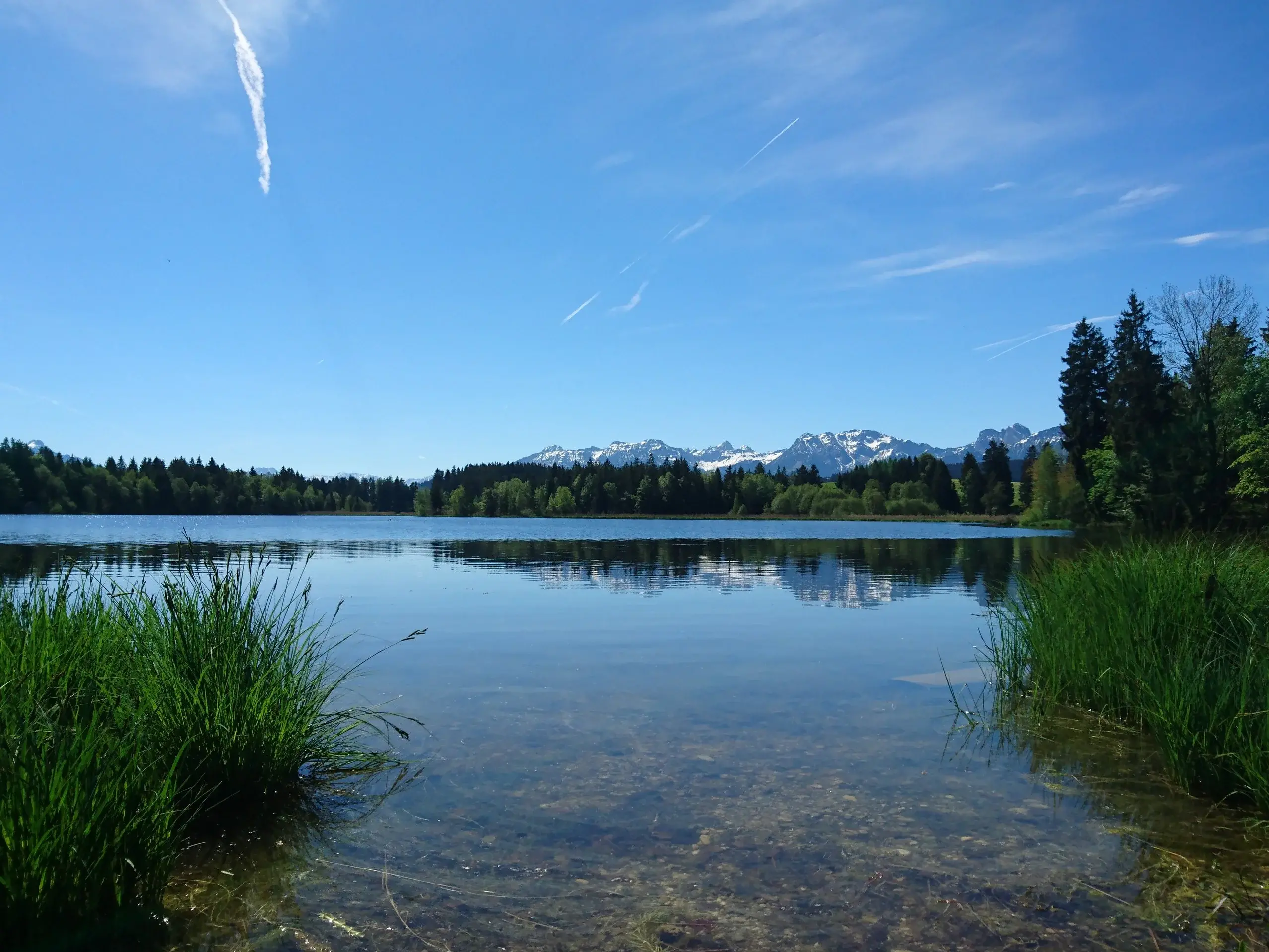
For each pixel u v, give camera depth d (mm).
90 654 5922
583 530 74562
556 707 7789
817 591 18188
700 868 4418
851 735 6906
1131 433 55469
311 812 5141
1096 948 3643
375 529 78000
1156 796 5531
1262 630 7059
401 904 3996
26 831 3346
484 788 5598
